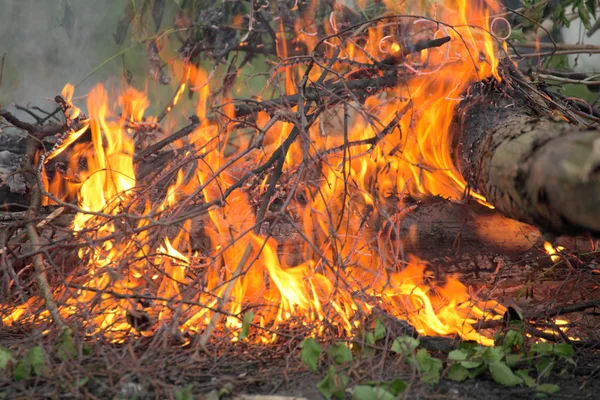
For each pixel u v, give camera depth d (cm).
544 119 301
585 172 226
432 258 411
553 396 259
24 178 420
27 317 345
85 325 305
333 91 382
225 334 305
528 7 552
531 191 257
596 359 299
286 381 262
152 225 315
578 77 520
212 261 322
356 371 271
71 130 409
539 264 411
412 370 269
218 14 568
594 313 351
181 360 282
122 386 252
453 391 261
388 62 397
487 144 309
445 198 426
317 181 375
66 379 256
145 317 299
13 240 379
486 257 413
